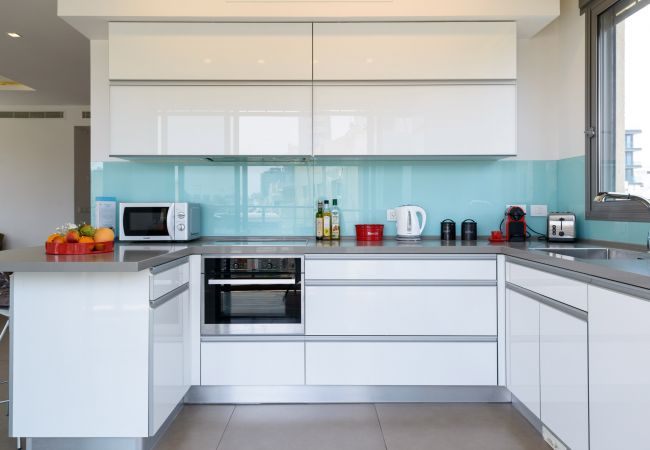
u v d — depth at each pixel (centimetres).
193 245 284
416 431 241
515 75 299
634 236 255
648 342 142
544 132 341
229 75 298
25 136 741
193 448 223
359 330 272
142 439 214
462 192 342
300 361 272
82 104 733
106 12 288
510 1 291
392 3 291
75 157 744
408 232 321
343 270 272
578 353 185
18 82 593
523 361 242
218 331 272
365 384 272
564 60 327
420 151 301
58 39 430
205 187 342
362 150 301
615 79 280
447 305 271
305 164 343
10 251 234
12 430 206
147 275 208
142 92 298
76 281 207
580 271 181
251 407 272
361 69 298
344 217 342
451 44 299
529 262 235
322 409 269
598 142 290
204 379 272
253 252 273
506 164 342
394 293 272
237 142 300
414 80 299
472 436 235
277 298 273
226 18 293
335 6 291
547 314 213
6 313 234
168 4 289
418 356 271
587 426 178
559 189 337
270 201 342
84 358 207
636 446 148
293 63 298
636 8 260
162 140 298
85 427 207
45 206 743
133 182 340
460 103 300
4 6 358
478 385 273
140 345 208
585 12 299
